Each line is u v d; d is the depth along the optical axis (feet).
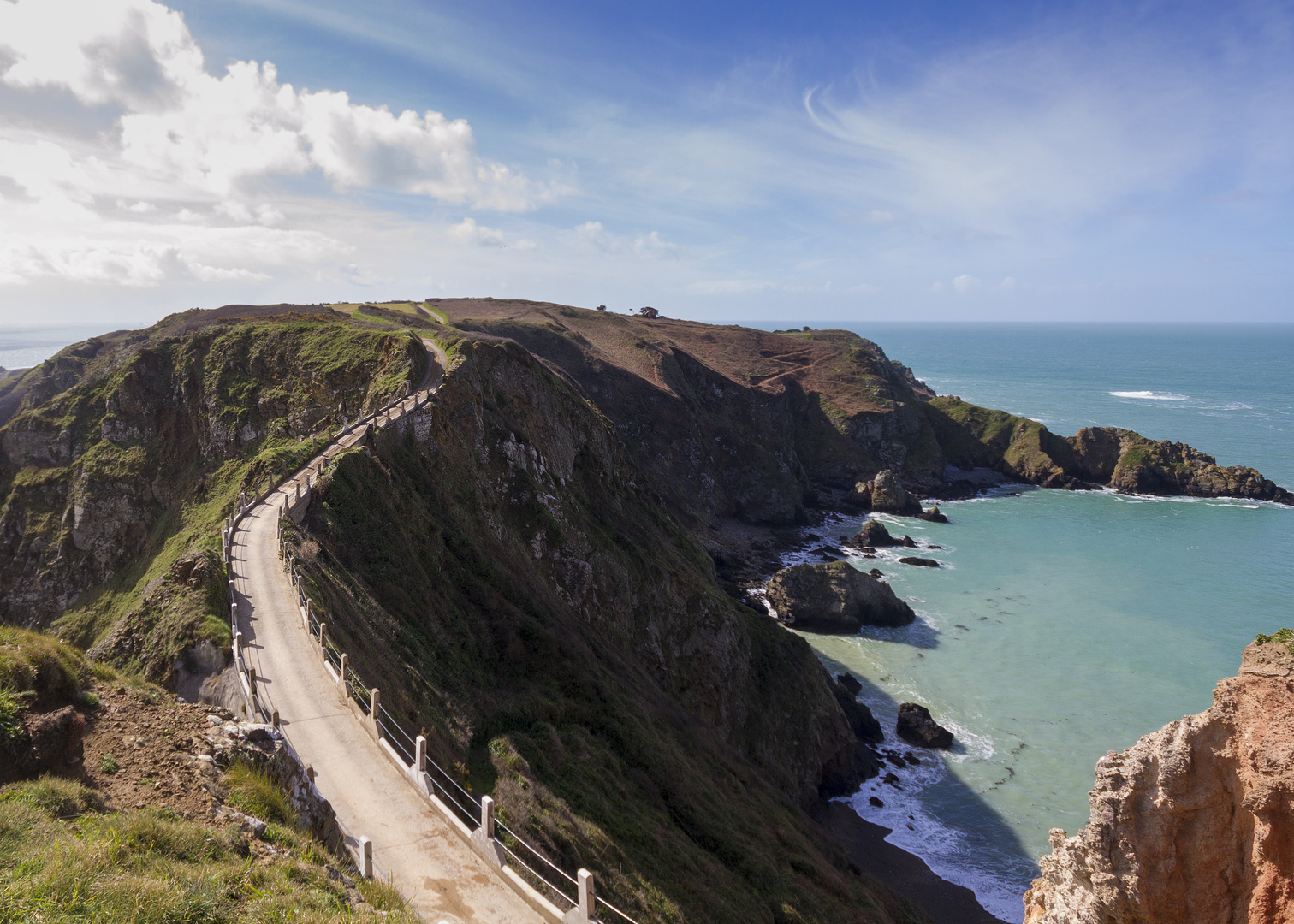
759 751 169.78
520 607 140.87
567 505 190.49
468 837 55.57
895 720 189.67
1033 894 77.51
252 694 70.13
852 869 125.39
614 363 400.47
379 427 152.35
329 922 36.06
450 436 172.55
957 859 140.77
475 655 120.78
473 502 165.89
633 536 214.69
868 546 325.21
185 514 180.96
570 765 97.71
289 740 67.26
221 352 212.84
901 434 463.42
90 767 45.75
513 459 186.39
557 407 233.14
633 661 162.50
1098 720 185.57
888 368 565.53
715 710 173.99
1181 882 60.39
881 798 160.66
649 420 363.76
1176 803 60.08
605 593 176.24
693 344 529.45
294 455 149.59
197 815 43.73
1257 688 57.47
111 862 34.60
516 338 378.53
